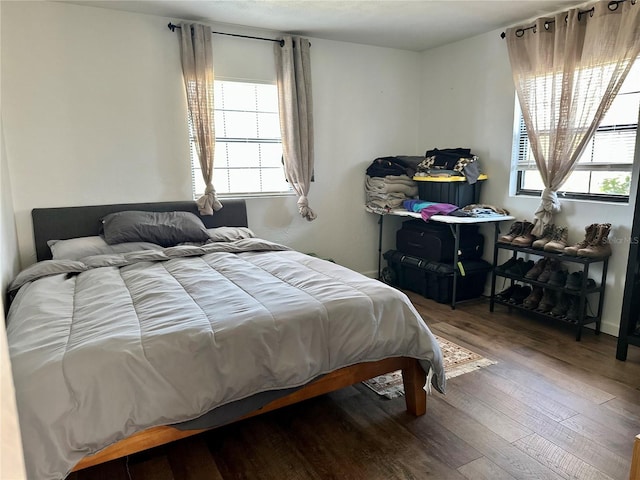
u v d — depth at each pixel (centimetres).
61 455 138
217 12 340
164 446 199
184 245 324
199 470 183
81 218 339
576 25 310
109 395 148
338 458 189
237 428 212
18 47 309
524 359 280
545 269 340
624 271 307
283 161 409
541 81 339
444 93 446
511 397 235
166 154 367
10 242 290
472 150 421
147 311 192
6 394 62
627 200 309
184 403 159
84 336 165
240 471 182
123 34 339
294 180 407
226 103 387
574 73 316
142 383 153
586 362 276
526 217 376
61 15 319
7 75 308
